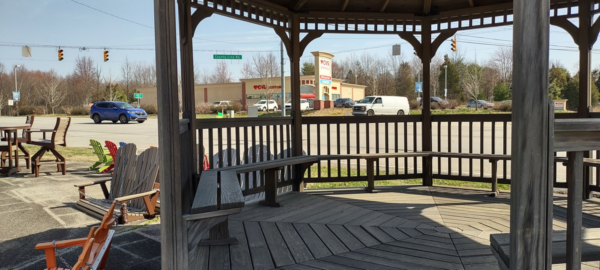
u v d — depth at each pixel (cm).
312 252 333
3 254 400
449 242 350
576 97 3192
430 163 593
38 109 5503
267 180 486
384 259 314
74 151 1266
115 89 5750
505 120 534
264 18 520
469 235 367
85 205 558
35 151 1313
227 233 354
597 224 389
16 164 899
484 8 551
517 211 189
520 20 184
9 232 469
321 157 555
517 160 188
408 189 575
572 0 509
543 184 187
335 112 3484
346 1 541
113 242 430
